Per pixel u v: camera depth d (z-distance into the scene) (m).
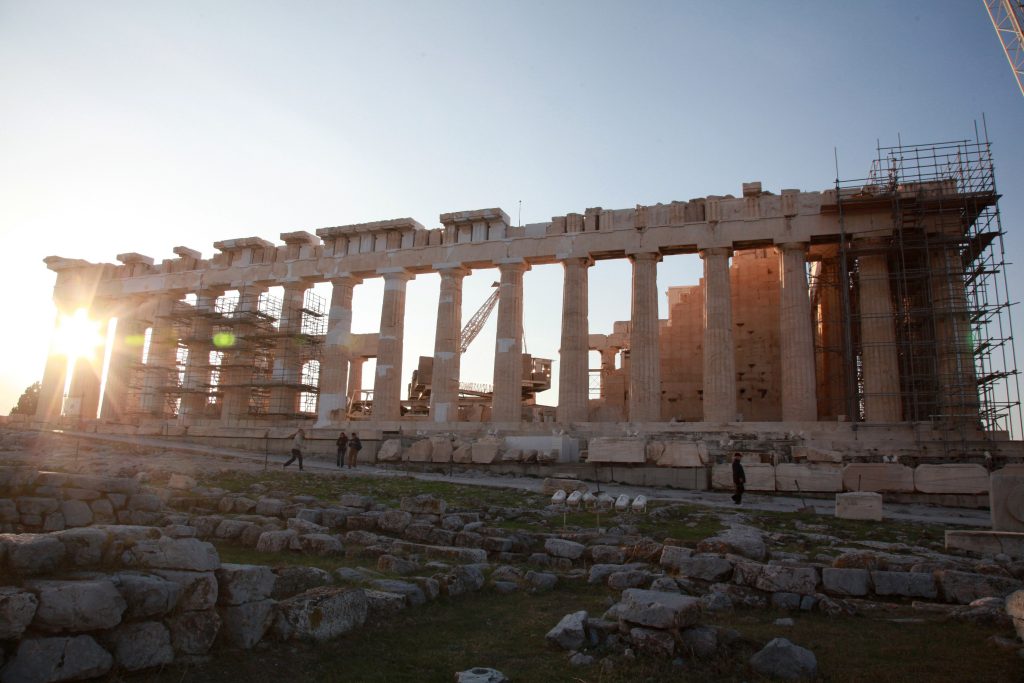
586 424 41.06
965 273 38.44
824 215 40.81
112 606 6.54
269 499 17.19
